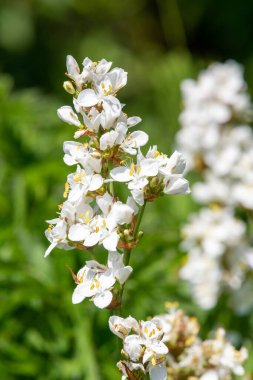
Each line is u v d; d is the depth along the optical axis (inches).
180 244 49.6
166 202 55.2
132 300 45.4
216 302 48.5
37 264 45.4
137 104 90.9
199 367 32.2
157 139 62.5
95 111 27.5
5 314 44.5
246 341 45.1
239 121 51.8
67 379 42.4
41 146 53.2
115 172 27.5
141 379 27.6
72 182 27.6
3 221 49.1
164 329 30.0
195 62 70.9
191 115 50.9
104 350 43.4
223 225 47.8
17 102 54.6
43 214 48.9
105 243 27.3
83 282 27.5
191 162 50.6
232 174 49.0
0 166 52.6
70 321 44.4
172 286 48.1
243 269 48.1
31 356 43.0
